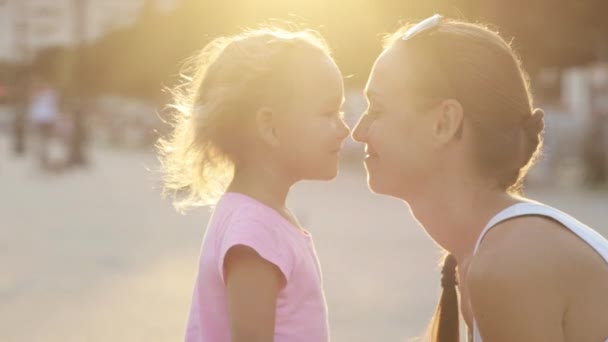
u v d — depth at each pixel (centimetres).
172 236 1465
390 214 1789
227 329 336
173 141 373
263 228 335
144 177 2744
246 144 352
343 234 1486
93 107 5372
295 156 350
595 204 1970
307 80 348
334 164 355
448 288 345
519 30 2992
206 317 340
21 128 3803
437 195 311
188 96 371
